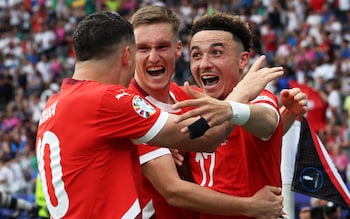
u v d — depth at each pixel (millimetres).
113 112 8805
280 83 32750
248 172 9781
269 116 9336
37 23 56906
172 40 10188
